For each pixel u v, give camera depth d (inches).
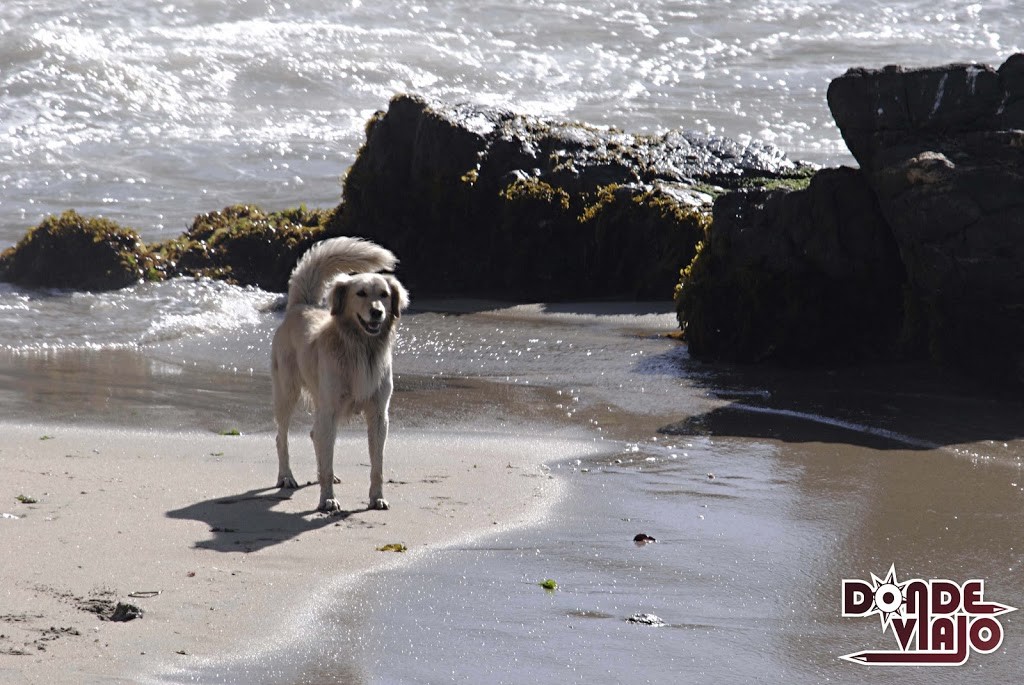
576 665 237.3
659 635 255.4
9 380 591.2
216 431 490.9
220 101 1605.6
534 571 298.5
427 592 279.1
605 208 866.8
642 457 438.0
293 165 1309.1
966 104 569.0
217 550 307.6
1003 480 393.7
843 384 555.5
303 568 295.1
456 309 801.6
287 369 400.8
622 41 1972.2
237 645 240.7
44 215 1087.0
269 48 1834.4
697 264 652.7
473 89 1706.4
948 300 539.5
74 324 757.9
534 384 581.0
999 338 529.7
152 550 303.1
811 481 397.1
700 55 1903.3
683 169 936.9
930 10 2158.0
